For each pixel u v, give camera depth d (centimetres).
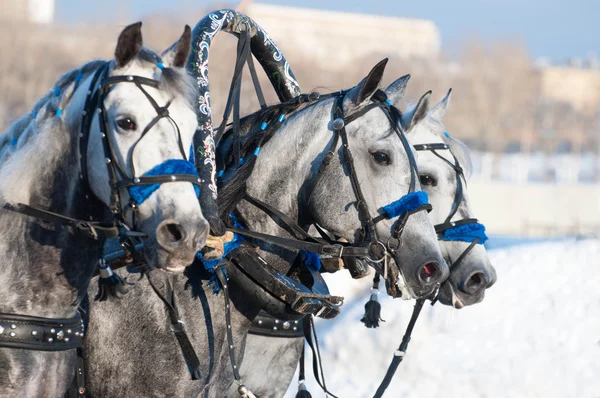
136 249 658
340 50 10750
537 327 1434
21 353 621
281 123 798
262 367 889
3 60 6144
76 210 636
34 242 626
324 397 1347
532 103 9925
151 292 736
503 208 4744
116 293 659
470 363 1380
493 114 8738
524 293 1503
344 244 784
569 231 4231
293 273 820
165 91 609
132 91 603
